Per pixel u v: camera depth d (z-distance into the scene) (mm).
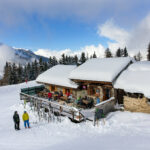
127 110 12531
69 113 12656
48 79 19891
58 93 19453
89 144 6980
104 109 12133
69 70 19766
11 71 57125
